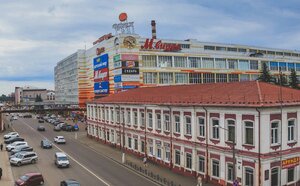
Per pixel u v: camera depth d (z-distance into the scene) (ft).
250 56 431.43
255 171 108.78
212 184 126.52
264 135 108.06
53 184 132.87
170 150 153.58
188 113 139.85
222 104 119.44
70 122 426.10
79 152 206.69
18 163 167.53
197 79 376.48
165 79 354.33
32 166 167.12
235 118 115.96
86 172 153.58
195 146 135.74
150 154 173.78
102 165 168.25
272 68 439.63
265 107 106.73
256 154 108.17
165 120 158.61
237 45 461.37
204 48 427.74
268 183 109.50
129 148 198.49
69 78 589.73
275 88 127.65
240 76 408.46
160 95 175.63
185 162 143.33
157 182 132.77
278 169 112.78
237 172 115.34
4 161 179.83
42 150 214.07
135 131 188.75
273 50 504.84
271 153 109.70
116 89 341.00
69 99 591.37
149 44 351.05
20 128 352.90
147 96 187.21
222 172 122.21
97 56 402.93
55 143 245.45
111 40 354.13
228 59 401.70
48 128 353.92
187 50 399.85
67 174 149.89
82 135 293.43
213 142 126.00
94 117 264.31
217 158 124.77
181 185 126.31
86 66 494.18
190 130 139.44
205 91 145.89
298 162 119.55
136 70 336.90
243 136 113.09
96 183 134.31
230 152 117.91
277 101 111.24
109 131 232.12
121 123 209.05
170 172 148.56
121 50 332.19
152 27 387.55
